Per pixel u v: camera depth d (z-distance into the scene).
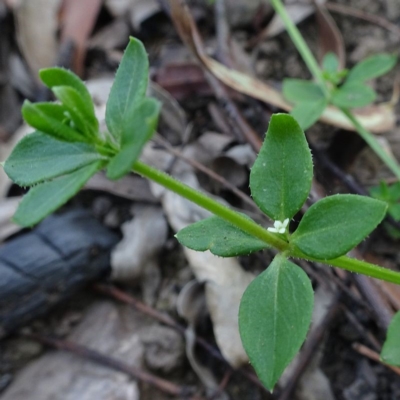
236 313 0.15
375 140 0.16
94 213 0.17
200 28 0.20
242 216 0.10
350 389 0.14
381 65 0.16
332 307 0.14
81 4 0.20
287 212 0.10
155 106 0.08
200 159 0.17
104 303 0.16
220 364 0.15
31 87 0.19
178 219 0.16
